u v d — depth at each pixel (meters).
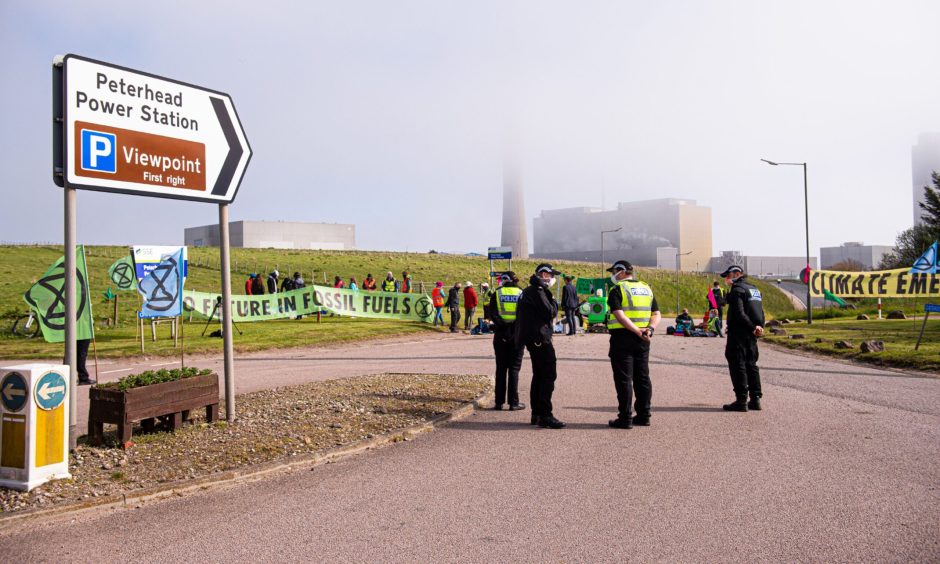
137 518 4.98
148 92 7.12
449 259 84.50
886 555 4.10
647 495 5.35
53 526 4.82
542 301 8.04
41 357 17.05
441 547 4.33
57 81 6.38
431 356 17.20
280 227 109.19
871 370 13.60
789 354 17.50
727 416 8.65
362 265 68.12
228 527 4.77
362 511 5.08
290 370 14.02
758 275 148.50
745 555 4.12
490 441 7.36
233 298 25.52
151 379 7.13
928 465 6.14
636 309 7.98
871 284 31.94
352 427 7.75
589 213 181.50
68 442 5.90
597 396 10.46
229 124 8.02
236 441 6.97
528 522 4.77
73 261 6.35
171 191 7.36
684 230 165.25
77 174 6.39
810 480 5.69
